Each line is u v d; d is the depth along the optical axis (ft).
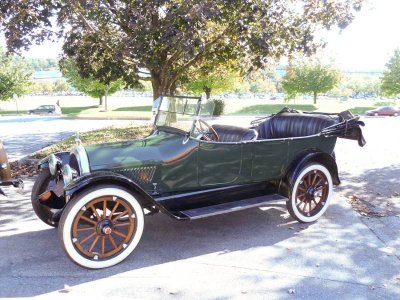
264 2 29.22
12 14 29.01
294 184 15.06
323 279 11.30
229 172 14.43
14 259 12.46
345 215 16.60
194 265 12.14
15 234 14.48
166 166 13.41
